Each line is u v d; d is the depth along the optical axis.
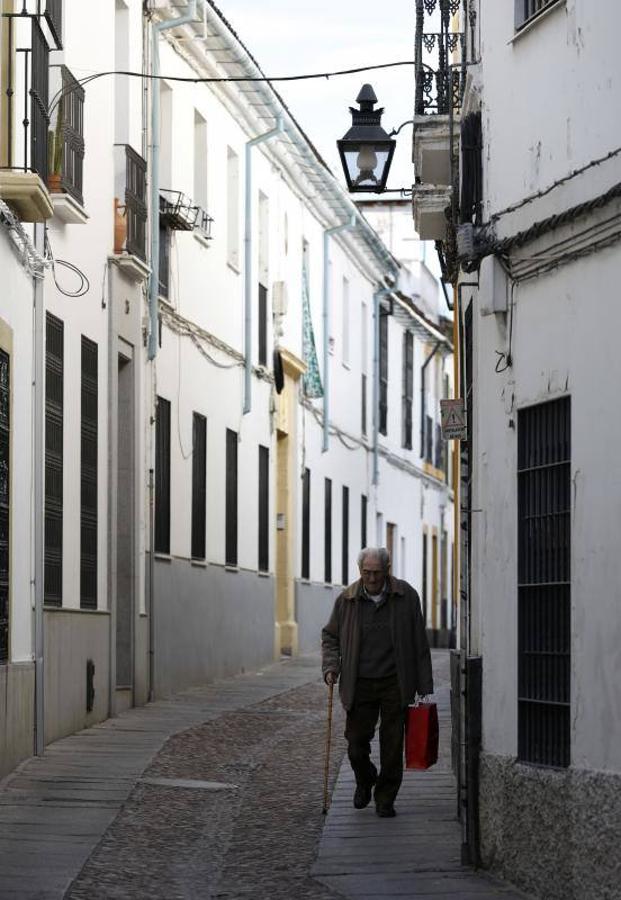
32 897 11.05
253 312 31.83
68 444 19.72
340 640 14.64
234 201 30.52
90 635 20.44
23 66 16.86
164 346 25.28
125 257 22.28
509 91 12.78
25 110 16.28
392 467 49.06
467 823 12.45
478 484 13.20
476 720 12.61
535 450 11.97
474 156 14.16
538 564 11.85
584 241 11.09
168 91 25.97
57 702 18.70
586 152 11.41
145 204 23.50
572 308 11.30
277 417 34.41
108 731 19.89
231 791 15.87
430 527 55.75
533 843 11.41
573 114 11.62
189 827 14.02
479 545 12.95
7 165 16.20
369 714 14.59
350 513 43.00
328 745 14.70
